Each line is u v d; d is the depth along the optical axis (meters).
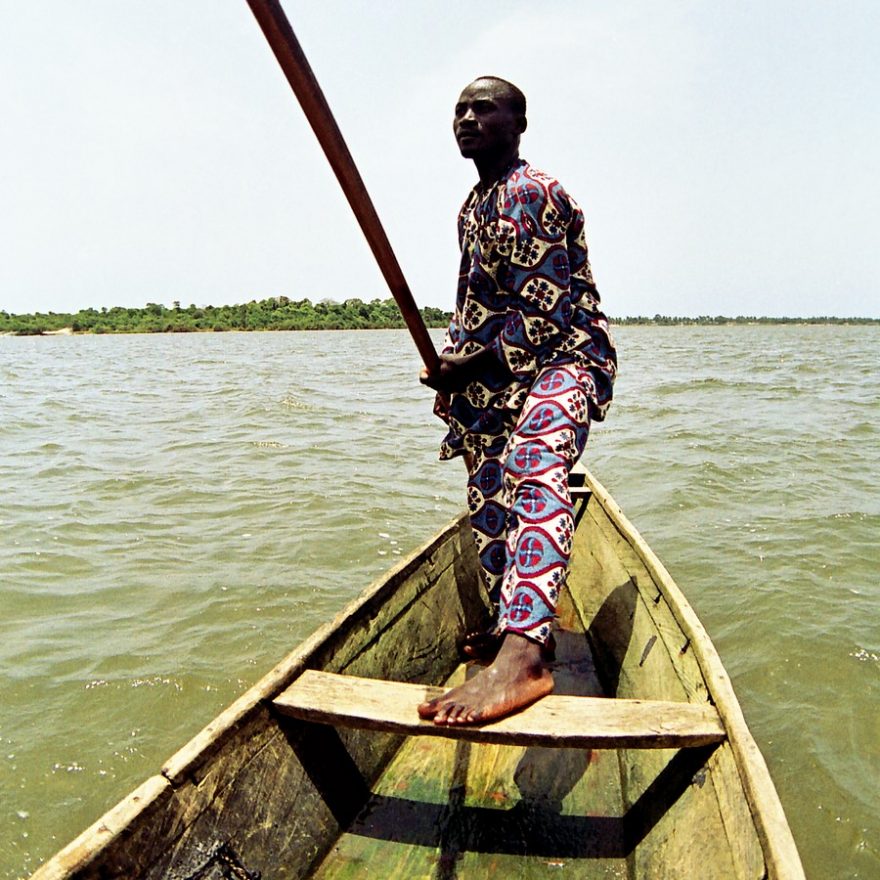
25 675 3.73
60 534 5.74
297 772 1.94
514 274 2.14
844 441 9.70
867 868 2.59
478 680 1.76
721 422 11.42
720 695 1.74
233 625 4.24
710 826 1.59
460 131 2.21
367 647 2.38
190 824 1.58
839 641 4.02
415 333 2.23
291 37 1.63
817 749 3.19
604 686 2.75
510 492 2.06
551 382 2.12
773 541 5.56
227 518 6.16
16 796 2.94
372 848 1.97
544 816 2.06
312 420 11.72
